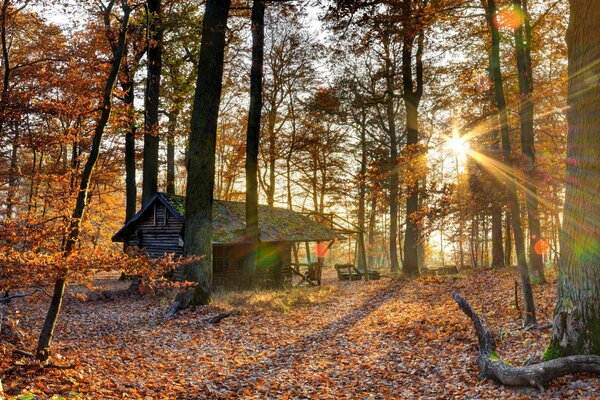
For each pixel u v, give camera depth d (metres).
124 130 13.02
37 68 12.07
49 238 7.59
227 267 21.84
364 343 11.26
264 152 33.56
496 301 14.46
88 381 7.50
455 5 14.70
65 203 9.43
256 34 18.64
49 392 6.68
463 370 8.23
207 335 11.91
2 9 12.75
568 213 7.08
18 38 20.14
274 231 23.03
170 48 23.58
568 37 7.21
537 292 14.75
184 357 9.89
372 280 27.83
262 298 16.64
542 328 9.59
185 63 25.06
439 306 15.36
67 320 13.62
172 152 29.38
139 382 7.98
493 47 11.73
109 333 12.00
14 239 6.89
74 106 9.30
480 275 23.16
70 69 11.48
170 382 8.20
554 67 23.52
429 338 10.82
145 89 22.27
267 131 33.12
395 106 37.41
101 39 16.56
